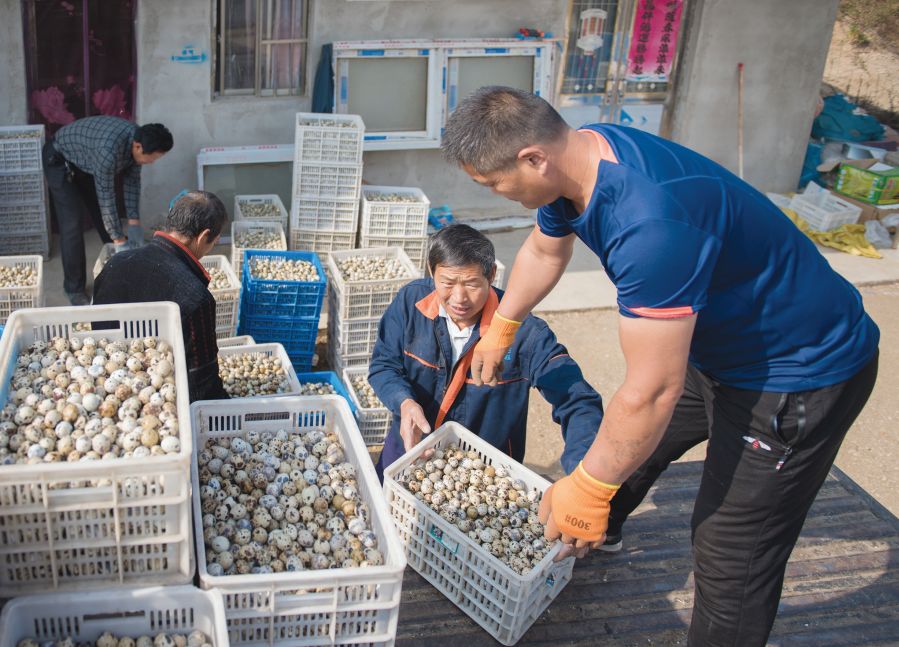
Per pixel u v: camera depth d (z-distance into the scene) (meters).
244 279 5.78
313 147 7.10
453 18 8.28
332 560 2.33
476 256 2.98
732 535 2.41
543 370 3.14
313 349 5.91
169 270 3.35
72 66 7.37
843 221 9.55
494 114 1.94
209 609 2.01
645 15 9.08
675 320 1.94
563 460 2.83
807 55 9.73
